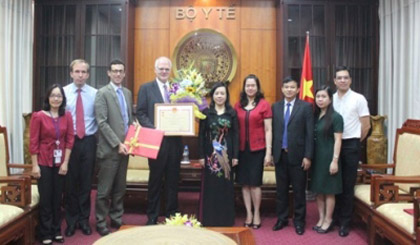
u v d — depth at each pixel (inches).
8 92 172.4
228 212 128.3
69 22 193.2
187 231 74.0
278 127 132.3
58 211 120.6
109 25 191.6
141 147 120.7
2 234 96.4
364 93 190.5
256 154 132.5
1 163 131.0
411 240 90.7
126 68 188.9
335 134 125.7
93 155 129.2
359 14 190.4
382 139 173.6
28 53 186.4
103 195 126.4
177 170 129.0
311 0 188.2
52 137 115.5
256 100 134.0
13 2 175.9
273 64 200.8
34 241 119.3
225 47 199.5
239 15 200.8
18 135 178.5
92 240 122.3
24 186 110.3
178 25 201.5
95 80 192.5
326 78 189.5
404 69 167.9
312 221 145.6
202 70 199.9
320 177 128.3
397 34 172.4
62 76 193.5
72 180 125.9
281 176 134.0
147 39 201.6
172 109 123.9
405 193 124.1
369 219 118.1
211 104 131.9
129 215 151.9
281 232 132.0
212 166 128.3
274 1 199.8
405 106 168.1
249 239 81.0
